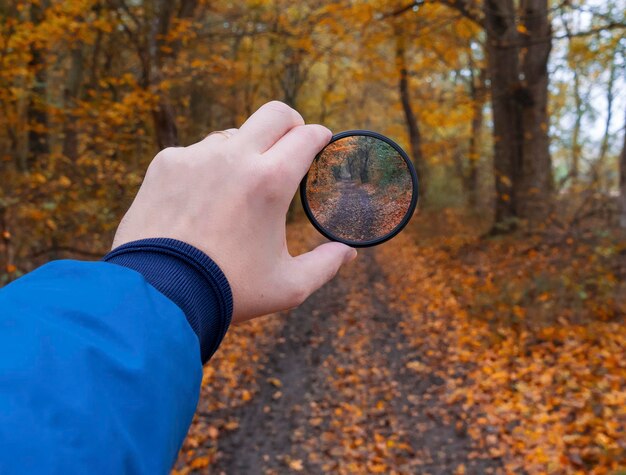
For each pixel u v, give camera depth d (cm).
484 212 1997
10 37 770
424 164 2267
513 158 1477
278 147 80
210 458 591
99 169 800
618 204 1129
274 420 691
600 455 468
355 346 968
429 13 1142
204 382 773
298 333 1059
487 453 551
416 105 1408
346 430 647
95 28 921
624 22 886
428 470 543
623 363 640
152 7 1023
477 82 2361
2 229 666
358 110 3412
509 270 1143
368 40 1162
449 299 1128
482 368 758
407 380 787
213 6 1446
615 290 838
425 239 1908
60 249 772
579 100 2261
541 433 548
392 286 1458
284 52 1745
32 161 1022
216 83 1467
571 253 1050
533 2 1259
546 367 696
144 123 1042
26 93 877
